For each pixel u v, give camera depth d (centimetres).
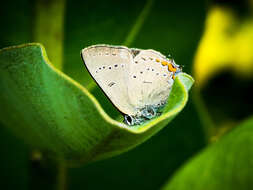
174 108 13
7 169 17
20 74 13
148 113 16
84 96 12
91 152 13
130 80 16
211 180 16
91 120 12
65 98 12
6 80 13
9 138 17
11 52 12
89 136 13
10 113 13
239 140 16
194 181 16
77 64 17
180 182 16
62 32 17
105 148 13
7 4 17
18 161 17
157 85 16
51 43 17
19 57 12
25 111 13
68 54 17
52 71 12
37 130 13
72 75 17
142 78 16
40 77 12
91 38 17
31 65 12
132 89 16
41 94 13
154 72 16
